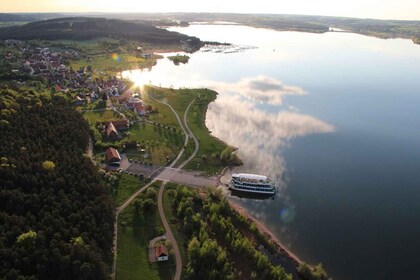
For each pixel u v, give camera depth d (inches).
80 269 3814.0
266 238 5123.0
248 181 6304.1
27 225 4190.5
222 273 4170.8
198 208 5580.7
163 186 6200.8
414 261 4894.2
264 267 4402.1
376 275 4650.6
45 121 6525.6
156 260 4458.7
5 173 4825.3
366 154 7790.4
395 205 6077.8
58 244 4047.7
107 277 3973.9
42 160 5374.0
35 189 4773.6
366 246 5142.7
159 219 5265.8
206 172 6884.8
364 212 5885.8
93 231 4475.9
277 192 6387.8
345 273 4667.8
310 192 6402.6
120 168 6633.9
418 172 7106.3
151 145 7677.2
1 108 6427.2
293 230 5433.1
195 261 4296.3
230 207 5698.8
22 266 3735.2
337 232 5408.5
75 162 5605.3
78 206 4776.1
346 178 6855.3
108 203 5137.8
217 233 4997.5
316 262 4832.7
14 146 5506.9
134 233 4931.1
